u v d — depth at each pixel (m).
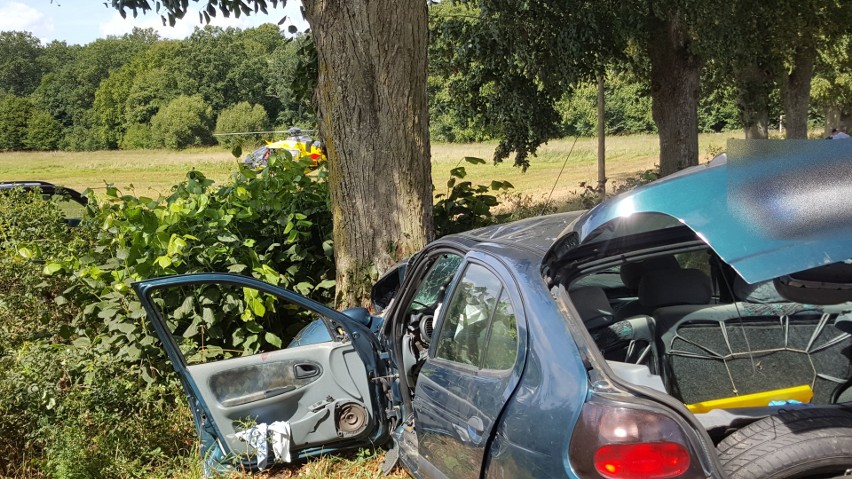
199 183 8.34
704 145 46.69
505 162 43.72
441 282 4.91
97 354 6.16
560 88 16.50
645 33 16.59
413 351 4.93
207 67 111.75
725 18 16.39
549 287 3.22
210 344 7.10
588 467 2.71
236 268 7.13
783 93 29.09
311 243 8.43
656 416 2.66
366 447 5.15
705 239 2.62
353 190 7.61
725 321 3.49
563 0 15.57
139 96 115.81
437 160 44.75
